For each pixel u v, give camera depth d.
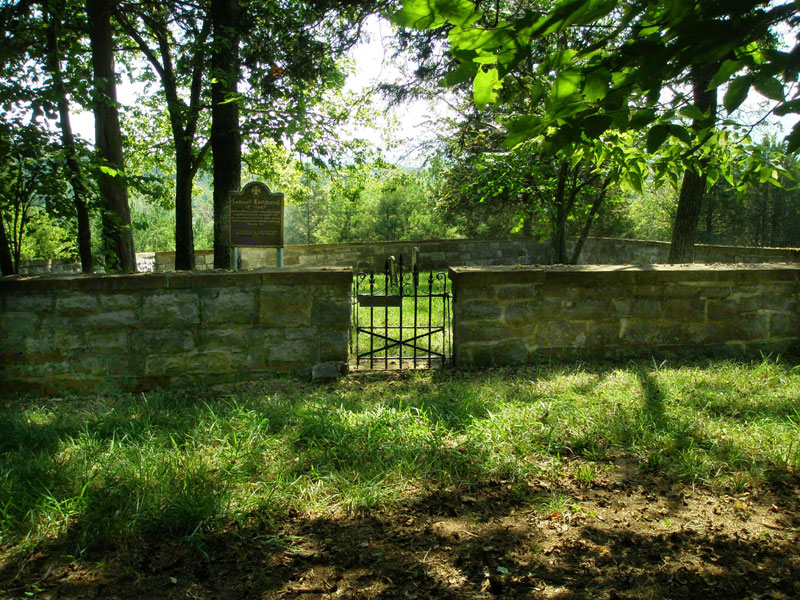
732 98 1.95
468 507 3.05
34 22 8.11
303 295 5.95
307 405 4.57
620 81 2.02
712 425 3.82
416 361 6.41
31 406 5.34
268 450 3.63
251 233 8.92
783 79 2.03
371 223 42.47
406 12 1.69
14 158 6.61
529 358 6.14
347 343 6.04
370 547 2.72
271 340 5.96
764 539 2.71
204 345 5.92
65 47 8.42
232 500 3.00
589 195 13.54
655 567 2.54
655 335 6.19
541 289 6.07
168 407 4.99
